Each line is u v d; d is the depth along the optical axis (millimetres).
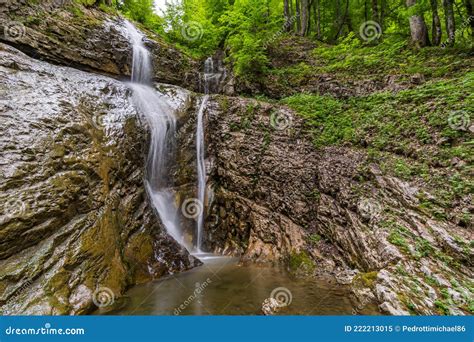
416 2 11727
